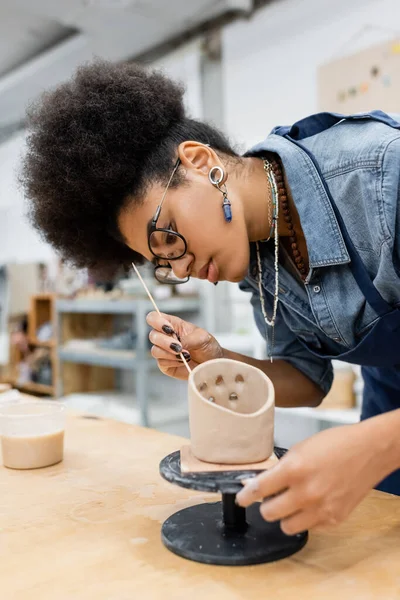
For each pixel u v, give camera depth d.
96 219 1.04
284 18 2.82
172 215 0.89
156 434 1.25
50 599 0.57
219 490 0.60
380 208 0.82
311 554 0.65
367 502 0.82
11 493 0.91
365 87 2.46
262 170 0.99
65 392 4.10
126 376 4.25
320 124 0.98
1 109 4.53
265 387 0.71
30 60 3.85
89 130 0.92
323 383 1.22
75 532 0.74
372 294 0.89
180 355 0.96
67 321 4.08
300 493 0.58
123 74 0.97
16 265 4.72
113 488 0.91
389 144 0.82
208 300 3.40
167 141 0.93
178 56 3.43
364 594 0.56
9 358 4.71
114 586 0.59
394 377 1.18
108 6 2.86
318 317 0.96
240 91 3.12
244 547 0.65
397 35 2.34
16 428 1.05
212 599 0.56
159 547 0.69
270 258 1.08
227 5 2.94
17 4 2.95
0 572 0.63
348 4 2.53
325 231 0.89
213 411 0.67
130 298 3.43
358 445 0.60
